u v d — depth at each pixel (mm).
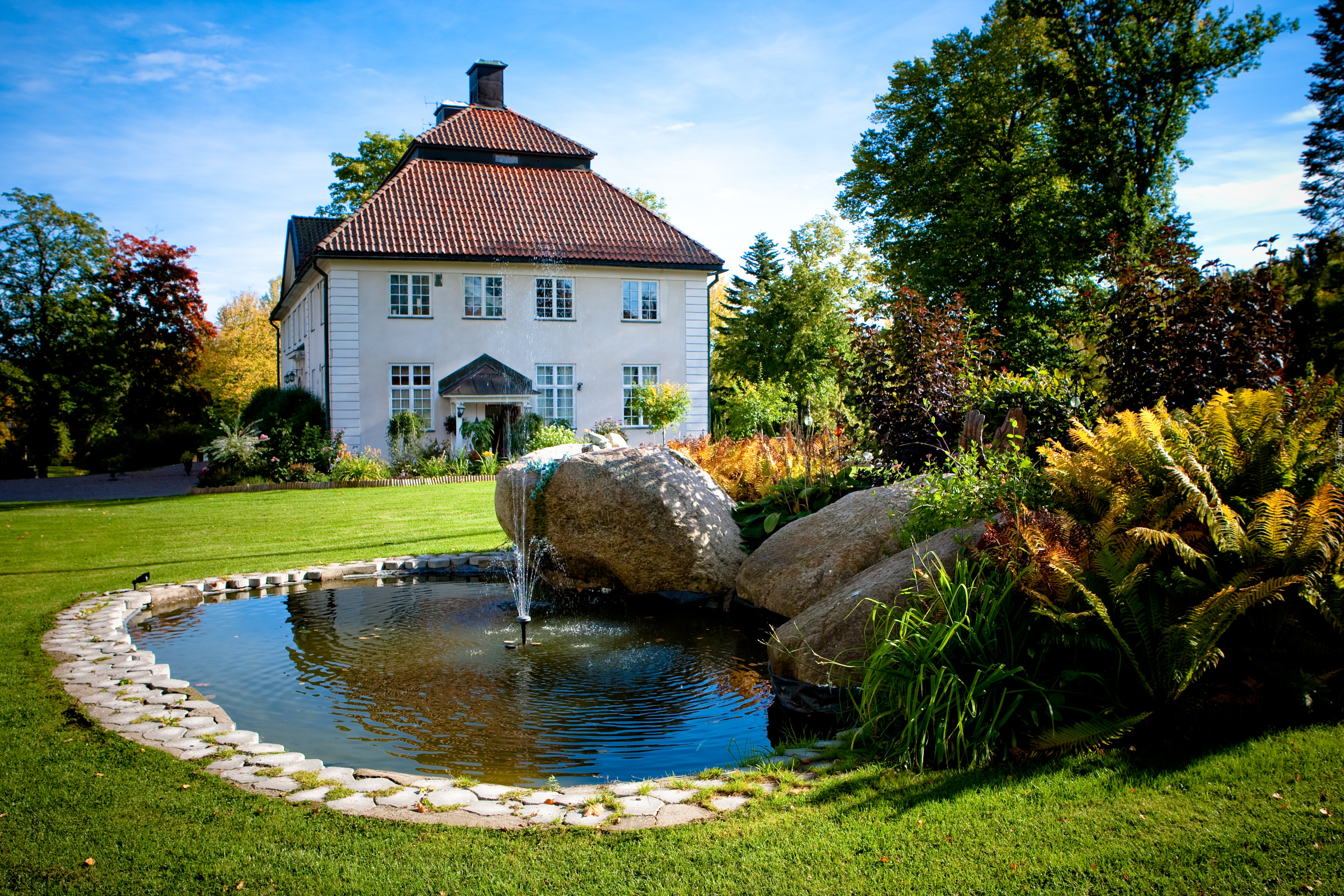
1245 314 7070
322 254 24125
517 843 3395
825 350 43000
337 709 5551
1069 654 4723
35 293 35781
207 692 5895
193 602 8859
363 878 3141
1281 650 4461
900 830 3420
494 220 26703
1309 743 3951
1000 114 25703
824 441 11078
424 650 7035
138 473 34250
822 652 5586
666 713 5488
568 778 4461
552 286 26625
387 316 25172
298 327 33406
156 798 3828
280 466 22250
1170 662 4238
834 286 44844
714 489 9492
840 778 3998
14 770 4137
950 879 3057
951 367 9609
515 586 9664
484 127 29438
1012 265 24484
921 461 9211
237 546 11977
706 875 3137
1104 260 8438
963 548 5605
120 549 11734
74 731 4684
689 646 7152
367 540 12453
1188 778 3707
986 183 25438
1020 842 3283
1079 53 23547
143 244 39625
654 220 28484
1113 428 5078
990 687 4508
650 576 8750
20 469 33750
